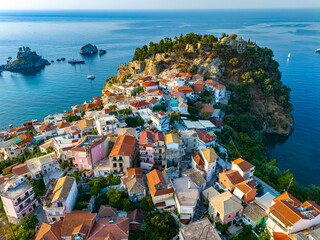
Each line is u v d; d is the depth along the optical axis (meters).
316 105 194.12
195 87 154.75
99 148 86.25
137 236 60.91
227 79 177.75
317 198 89.25
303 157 132.75
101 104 153.00
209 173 81.88
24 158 103.00
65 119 135.75
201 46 189.62
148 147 82.88
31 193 71.69
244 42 193.50
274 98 172.00
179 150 84.56
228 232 63.69
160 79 180.75
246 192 69.81
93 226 60.38
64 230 58.69
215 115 132.88
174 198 69.06
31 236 63.16
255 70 188.12
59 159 88.81
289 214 60.09
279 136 156.12
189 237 55.19
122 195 71.81
